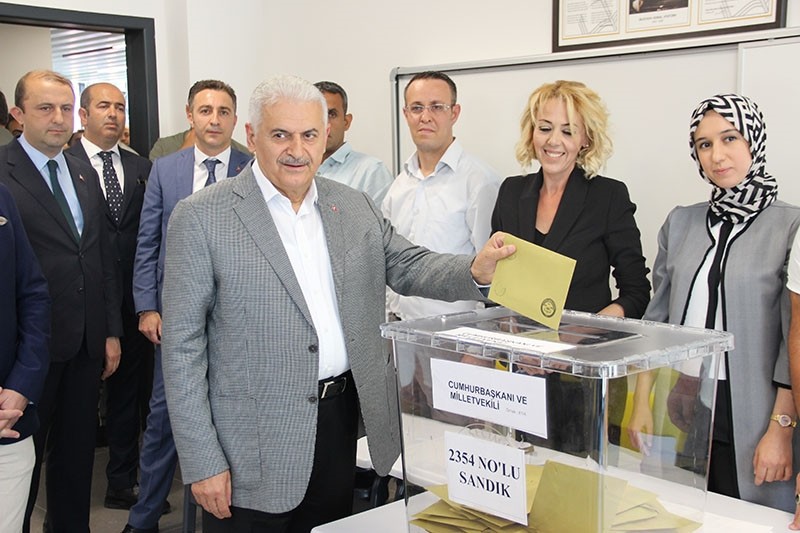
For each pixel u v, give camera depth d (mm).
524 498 1065
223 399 1614
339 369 1698
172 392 1590
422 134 2676
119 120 3500
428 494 1210
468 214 2639
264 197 1643
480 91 3285
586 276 2145
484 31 3293
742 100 1777
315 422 1628
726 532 1283
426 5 3484
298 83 1576
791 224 1720
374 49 3729
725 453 1764
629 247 2162
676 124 2729
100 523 3172
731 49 2578
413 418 1213
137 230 3473
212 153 3072
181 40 4066
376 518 1516
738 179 1764
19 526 2143
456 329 1203
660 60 2746
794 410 1658
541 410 1021
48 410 2705
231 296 1590
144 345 3408
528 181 2338
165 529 3076
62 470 2838
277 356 1596
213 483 1576
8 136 4402
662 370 1037
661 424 1054
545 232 2227
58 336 2680
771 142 2498
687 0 2674
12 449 2072
